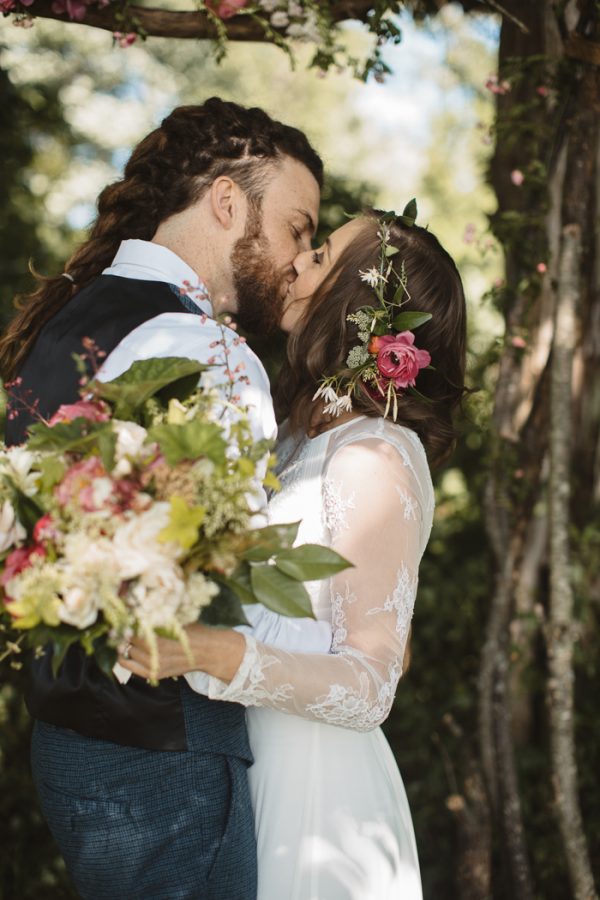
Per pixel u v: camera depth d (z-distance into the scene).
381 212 2.15
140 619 1.32
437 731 3.66
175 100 10.91
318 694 1.60
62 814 1.71
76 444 1.38
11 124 4.55
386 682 1.68
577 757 3.34
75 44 9.93
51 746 1.75
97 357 1.72
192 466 1.38
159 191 2.00
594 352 3.30
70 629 1.38
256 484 1.63
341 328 2.06
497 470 2.95
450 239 9.30
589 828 3.28
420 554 1.99
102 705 1.65
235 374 1.69
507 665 2.95
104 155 10.11
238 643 1.56
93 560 1.31
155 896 1.69
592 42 2.50
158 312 1.77
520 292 2.85
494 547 2.96
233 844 1.74
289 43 2.47
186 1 8.92
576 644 3.34
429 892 3.39
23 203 5.39
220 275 2.02
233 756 1.77
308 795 1.86
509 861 2.91
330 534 1.83
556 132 2.69
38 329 1.90
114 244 2.00
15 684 3.63
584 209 2.68
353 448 1.86
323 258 2.11
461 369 2.19
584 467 3.41
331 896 1.82
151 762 1.69
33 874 3.46
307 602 1.46
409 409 2.00
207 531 1.37
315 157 2.14
